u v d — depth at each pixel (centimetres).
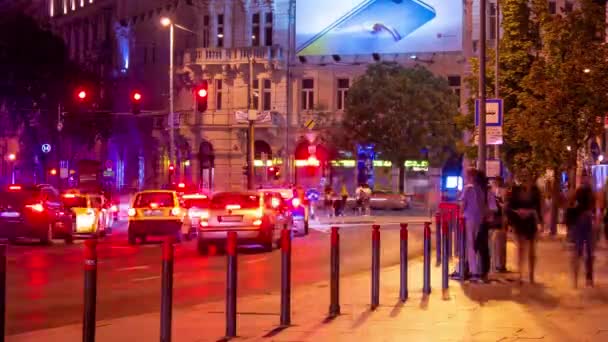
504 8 4762
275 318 1636
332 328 1495
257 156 8056
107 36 9531
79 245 3791
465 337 1398
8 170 9531
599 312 1688
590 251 2147
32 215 3684
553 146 4003
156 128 8656
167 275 1264
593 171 4447
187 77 8269
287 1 8006
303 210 4466
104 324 1595
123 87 8944
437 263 2761
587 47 4019
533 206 2239
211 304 1881
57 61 7588
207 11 8281
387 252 3456
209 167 8238
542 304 1809
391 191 7469
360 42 7850
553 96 3969
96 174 9300
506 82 4688
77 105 7612
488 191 2483
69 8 10450
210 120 8131
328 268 2789
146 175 8806
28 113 7719
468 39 7575
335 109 7931
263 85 8038
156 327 1555
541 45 4672
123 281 2348
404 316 1638
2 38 7369
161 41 8669
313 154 7794
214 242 3266
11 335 1490
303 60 7975
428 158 7288
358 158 7700
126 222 6050
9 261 2914
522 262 2233
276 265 2842
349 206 7438
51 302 1912
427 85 7162
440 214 2802
